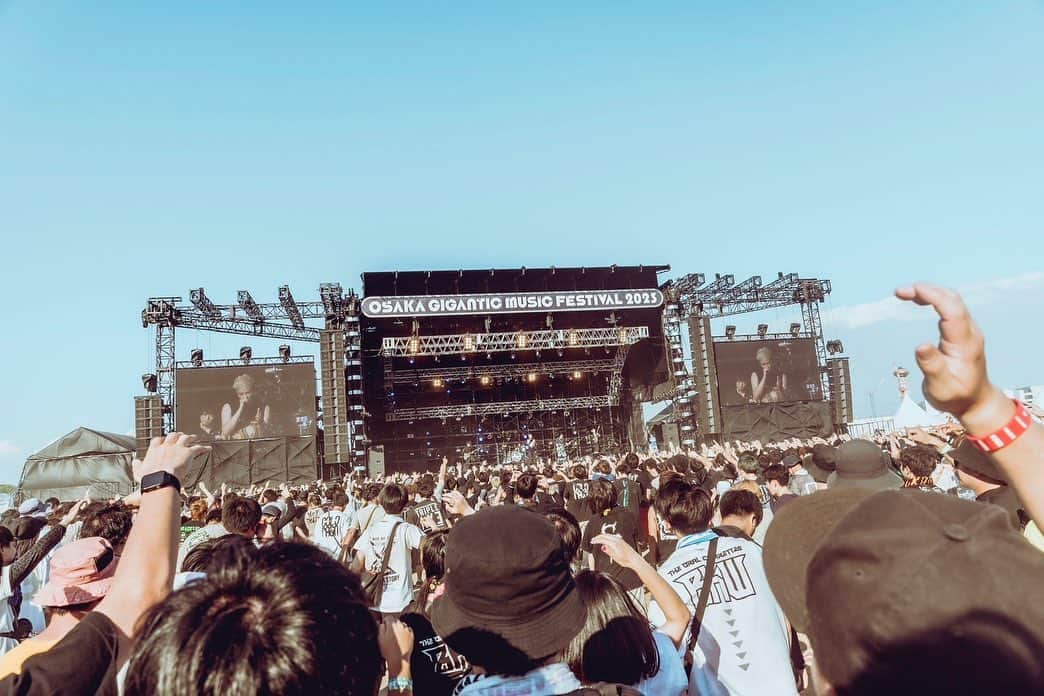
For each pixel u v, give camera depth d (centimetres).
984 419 110
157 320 2809
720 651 338
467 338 3097
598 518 619
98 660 146
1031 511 111
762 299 3388
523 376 3631
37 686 135
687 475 924
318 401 3033
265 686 103
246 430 2845
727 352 3225
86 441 3177
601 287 3466
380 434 3744
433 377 3503
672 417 3459
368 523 834
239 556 125
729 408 3166
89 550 244
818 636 98
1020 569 88
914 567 88
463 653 182
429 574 345
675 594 306
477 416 4006
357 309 3028
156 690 107
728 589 349
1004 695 79
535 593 179
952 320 107
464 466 3588
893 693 85
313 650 109
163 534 167
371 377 3375
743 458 754
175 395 2812
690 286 3297
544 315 3522
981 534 90
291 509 862
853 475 432
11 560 547
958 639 81
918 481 532
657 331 3500
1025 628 82
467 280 3319
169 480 174
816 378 3269
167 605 121
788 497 613
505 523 190
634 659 243
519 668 176
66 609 240
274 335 3086
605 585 258
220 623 109
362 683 117
